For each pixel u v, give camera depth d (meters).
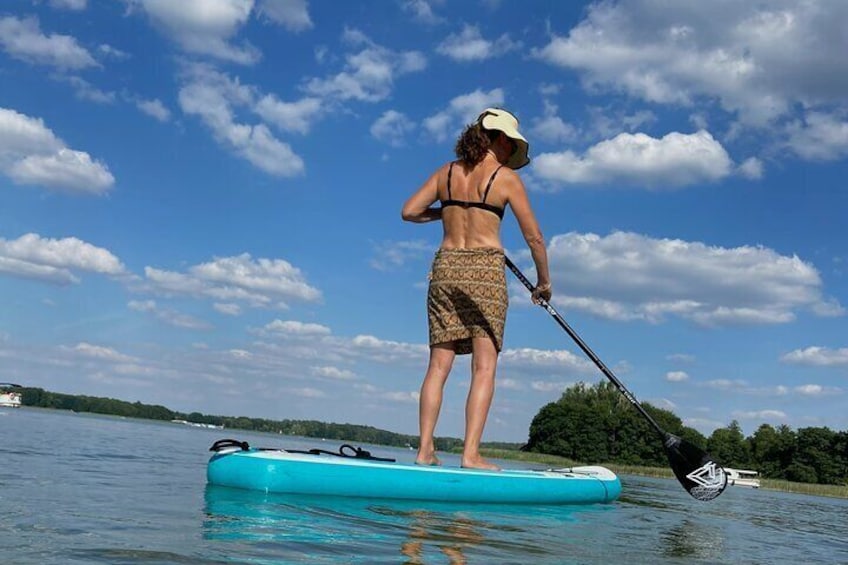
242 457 3.67
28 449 5.61
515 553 2.54
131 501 3.03
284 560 2.02
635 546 3.18
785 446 58.88
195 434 20.38
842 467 54.91
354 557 2.15
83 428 12.59
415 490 3.91
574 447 66.88
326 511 3.12
